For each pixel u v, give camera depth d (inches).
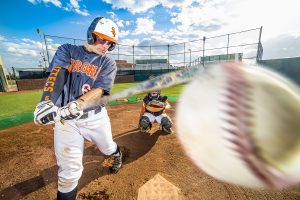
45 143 144.3
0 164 113.2
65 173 67.4
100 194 86.3
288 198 79.1
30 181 97.2
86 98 63.2
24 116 224.7
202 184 90.6
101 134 79.6
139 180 95.6
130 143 141.5
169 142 141.3
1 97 412.2
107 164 111.0
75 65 72.5
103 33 68.2
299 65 501.4
